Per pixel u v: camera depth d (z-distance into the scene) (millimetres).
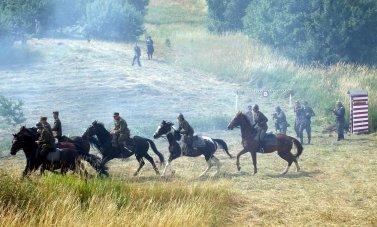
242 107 29594
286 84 33406
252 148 16734
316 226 11750
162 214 10945
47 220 9516
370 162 18531
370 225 11844
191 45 46188
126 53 43406
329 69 35500
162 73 37156
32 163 14258
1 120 24328
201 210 11547
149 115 26281
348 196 14234
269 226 11711
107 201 11000
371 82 31547
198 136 16609
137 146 16328
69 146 14703
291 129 25688
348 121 26062
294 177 16453
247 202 13531
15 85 30969
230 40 46125
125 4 51531
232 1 52500
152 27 58719
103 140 15859
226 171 17391
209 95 32062
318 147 21594
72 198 10977
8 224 9008
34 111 25891
